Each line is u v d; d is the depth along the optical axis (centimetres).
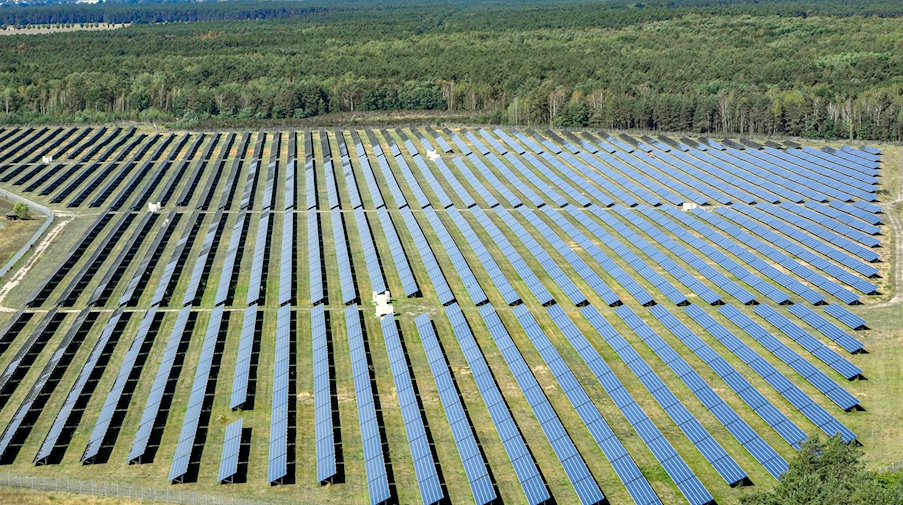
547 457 7519
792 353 8831
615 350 9188
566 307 10431
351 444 7806
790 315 9819
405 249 12594
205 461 7638
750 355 8838
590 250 12106
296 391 8725
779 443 7494
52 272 12200
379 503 6888
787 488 6069
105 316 10612
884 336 9275
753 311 9969
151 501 7106
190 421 8094
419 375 8931
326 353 9306
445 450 7669
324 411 8206
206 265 12000
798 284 10569
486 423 8031
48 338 10100
